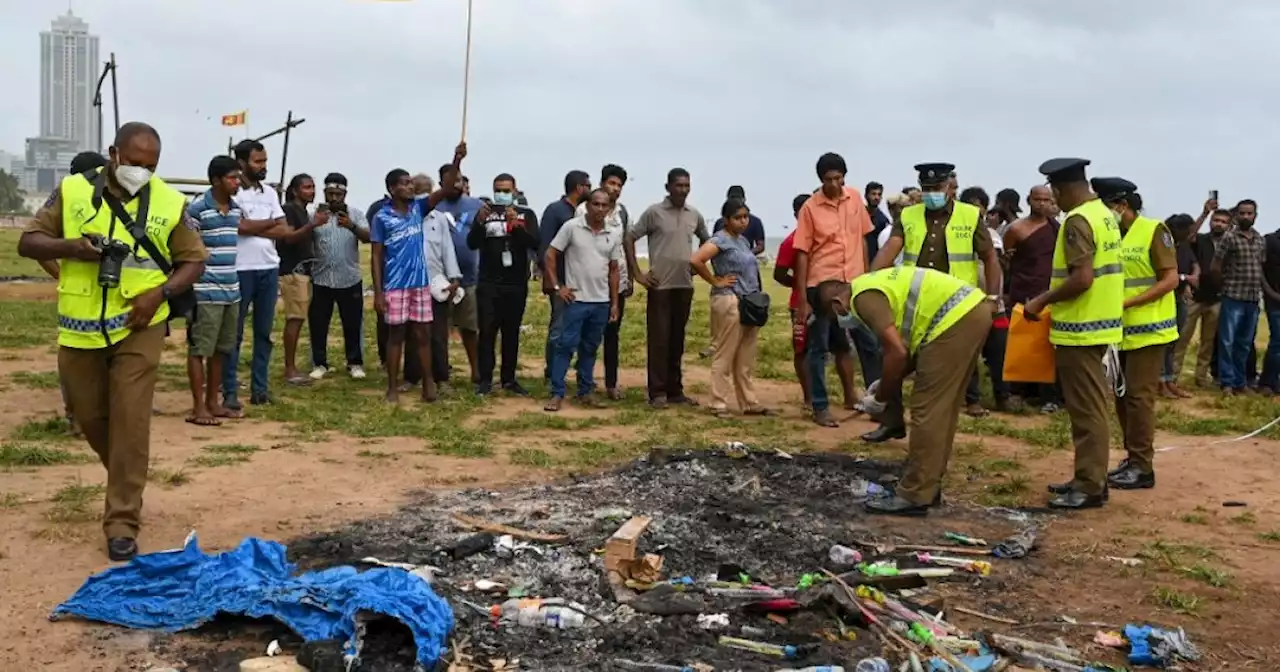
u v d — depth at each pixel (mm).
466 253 12164
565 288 10633
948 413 6926
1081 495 7305
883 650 4641
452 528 6262
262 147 10359
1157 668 4660
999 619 5172
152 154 5730
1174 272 7789
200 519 6430
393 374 10680
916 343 6938
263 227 9844
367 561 5539
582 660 4453
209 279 9172
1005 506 7379
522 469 8047
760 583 5488
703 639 4723
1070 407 7344
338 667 4199
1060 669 4543
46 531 6000
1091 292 7133
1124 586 5742
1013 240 11156
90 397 5824
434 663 4250
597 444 8969
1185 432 10477
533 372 13672
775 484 7582
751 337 10695
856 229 10156
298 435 9000
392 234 10445
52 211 5664
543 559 5719
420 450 8586
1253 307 13258
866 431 9945
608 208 10633
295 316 11984
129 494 5777
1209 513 7309
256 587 4832
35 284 25266
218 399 9766
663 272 10828
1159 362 7934
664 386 11062
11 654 4438
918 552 6137
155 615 4770
